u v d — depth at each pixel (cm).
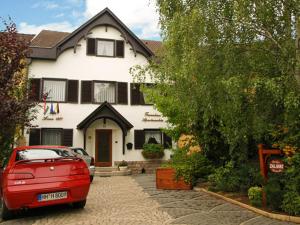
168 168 1193
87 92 2073
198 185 1174
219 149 1192
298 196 704
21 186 722
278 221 688
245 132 786
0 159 1008
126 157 2083
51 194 749
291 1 673
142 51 2212
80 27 2094
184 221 698
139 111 2153
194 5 720
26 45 1025
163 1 765
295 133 769
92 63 2114
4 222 730
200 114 995
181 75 740
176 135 1352
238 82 662
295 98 634
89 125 2006
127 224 681
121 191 1152
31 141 1925
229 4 703
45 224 696
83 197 795
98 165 2041
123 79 2156
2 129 937
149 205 874
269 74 728
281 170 757
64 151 894
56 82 2031
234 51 716
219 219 711
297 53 684
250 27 714
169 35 747
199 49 707
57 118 1991
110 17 2181
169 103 1270
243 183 965
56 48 2027
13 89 993
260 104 750
